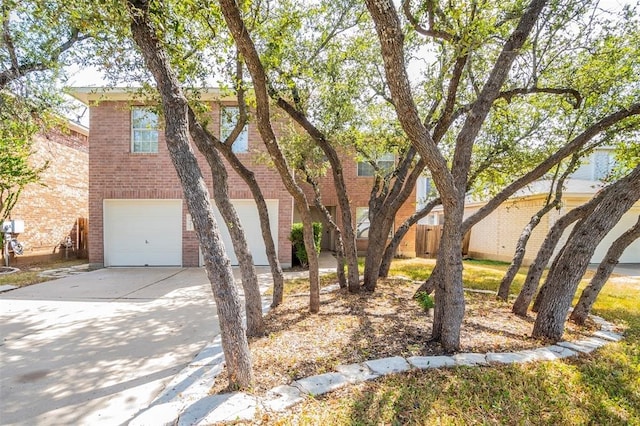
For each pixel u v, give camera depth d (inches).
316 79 211.5
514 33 143.9
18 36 230.4
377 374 120.0
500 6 158.9
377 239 254.1
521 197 462.3
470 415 98.6
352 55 226.7
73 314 206.4
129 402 108.5
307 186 507.2
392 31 104.8
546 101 230.5
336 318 185.6
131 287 285.7
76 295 257.3
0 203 377.7
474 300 234.5
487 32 155.5
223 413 95.9
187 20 153.9
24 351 149.1
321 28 205.0
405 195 237.3
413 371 122.6
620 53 183.0
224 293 108.3
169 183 393.1
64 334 171.0
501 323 182.5
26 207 423.5
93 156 389.4
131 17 107.0
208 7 138.6
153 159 391.5
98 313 208.5
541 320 161.5
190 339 164.6
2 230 377.7
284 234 399.2
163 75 113.2
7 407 105.7
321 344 147.7
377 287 266.5
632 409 105.2
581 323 187.8
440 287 150.6
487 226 595.2
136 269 379.9
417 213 304.5
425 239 561.6
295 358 133.0
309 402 102.3
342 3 201.3
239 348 109.3
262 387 110.6
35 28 209.3
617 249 183.5
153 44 113.0
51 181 459.8
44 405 106.9
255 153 375.9
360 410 98.7
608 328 183.2
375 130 257.9
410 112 116.4
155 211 397.7
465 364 128.0
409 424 93.7
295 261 423.5
